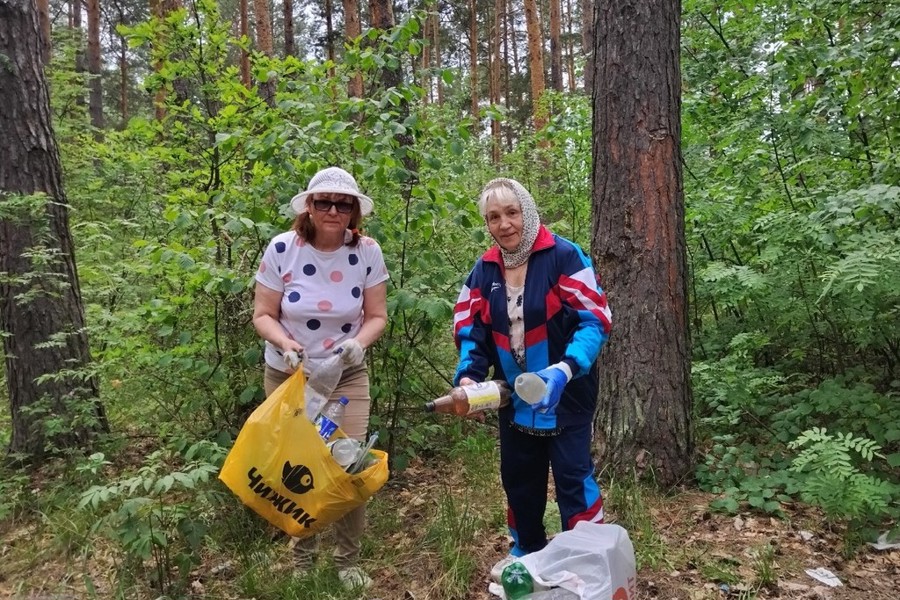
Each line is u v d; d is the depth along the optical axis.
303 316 2.64
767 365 4.91
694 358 4.86
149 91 4.41
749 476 3.59
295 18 23.50
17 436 4.48
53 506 3.64
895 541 2.91
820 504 3.12
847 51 4.23
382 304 2.82
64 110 8.84
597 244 3.78
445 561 2.88
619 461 3.64
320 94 4.15
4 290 4.46
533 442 2.58
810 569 2.75
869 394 3.68
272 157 3.64
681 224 3.69
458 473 4.09
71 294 4.61
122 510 2.42
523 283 2.42
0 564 3.09
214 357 3.78
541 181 8.63
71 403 4.29
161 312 3.61
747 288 4.27
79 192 7.46
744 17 5.20
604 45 3.68
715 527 3.16
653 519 3.24
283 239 2.68
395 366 3.96
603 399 3.76
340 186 2.53
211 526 3.19
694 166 5.32
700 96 5.17
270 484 2.34
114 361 3.85
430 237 3.90
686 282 3.73
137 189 7.01
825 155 4.54
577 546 2.06
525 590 1.96
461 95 9.51
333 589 2.69
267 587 2.73
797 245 4.04
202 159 4.30
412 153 3.69
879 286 3.29
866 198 3.20
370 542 3.13
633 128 3.60
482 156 8.38
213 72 4.29
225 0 21.33
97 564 3.02
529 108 21.44
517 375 2.49
